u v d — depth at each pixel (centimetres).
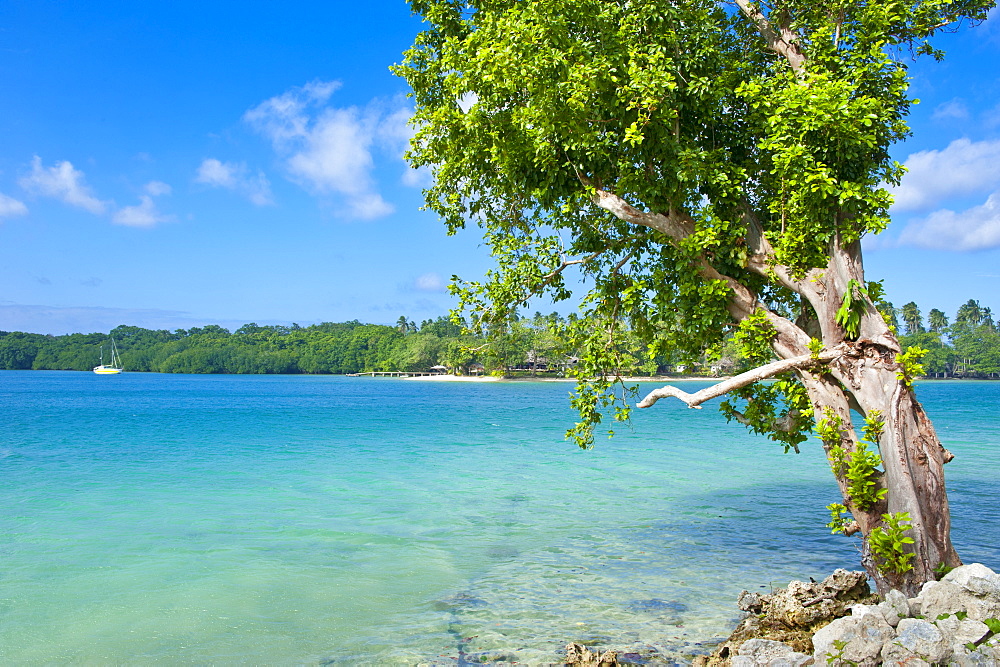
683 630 920
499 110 1070
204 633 939
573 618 976
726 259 1008
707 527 1553
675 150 948
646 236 1100
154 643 908
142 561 1298
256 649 884
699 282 995
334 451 3128
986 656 652
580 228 1136
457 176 1236
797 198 898
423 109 1245
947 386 16488
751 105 993
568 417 5750
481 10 1137
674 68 941
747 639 823
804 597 872
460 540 1448
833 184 867
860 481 843
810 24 1001
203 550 1373
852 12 975
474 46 1020
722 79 1002
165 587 1142
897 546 810
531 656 838
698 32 1011
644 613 991
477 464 2634
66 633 944
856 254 904
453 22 1213
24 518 1670
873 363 859
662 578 1168
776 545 1384
